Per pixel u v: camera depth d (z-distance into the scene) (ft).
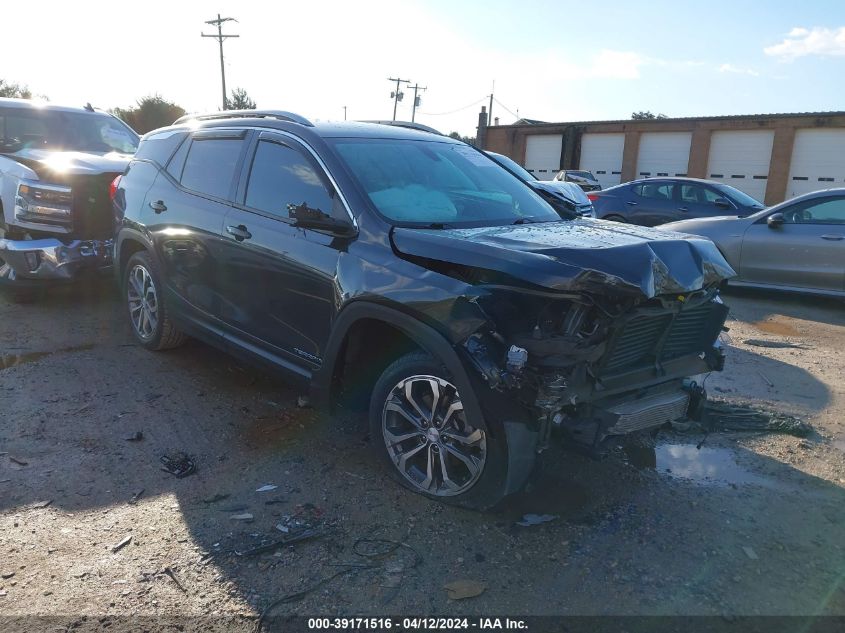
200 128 16.56
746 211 37.50
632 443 13.62
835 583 9.33
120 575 9.16
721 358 12.63
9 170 21.35
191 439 13.34
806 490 11.93
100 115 27.68
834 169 93.97
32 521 10.36
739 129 100.73
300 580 9.17
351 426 14.08
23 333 19.71
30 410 14.35
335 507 10.97
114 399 15.14
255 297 13.70
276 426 14.02
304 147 13.26
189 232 15.42
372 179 12.50
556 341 9.30
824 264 26.73
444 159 14.51
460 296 9.82
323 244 12.12
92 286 25.08
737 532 10.54
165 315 17.30
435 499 11.03
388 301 10.62
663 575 9.44
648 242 10.49
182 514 10.69
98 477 11.76
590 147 118.52
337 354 11.76
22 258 20.74
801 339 22.38
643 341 10.87
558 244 10.16
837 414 15.43
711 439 13.94
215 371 17.12
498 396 9.52
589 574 9.43
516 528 10.46
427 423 10.83
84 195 21.22
